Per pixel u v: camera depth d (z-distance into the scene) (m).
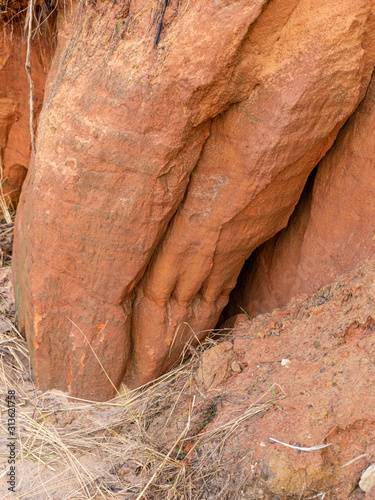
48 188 3.38
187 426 3.19
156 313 3.59
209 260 3.44
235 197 3.20
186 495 2.87
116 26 3.22
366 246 3.38
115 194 3.18
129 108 3.02
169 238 3.42
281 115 2.89
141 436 3.36
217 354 3.48
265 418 2.91
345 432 2.65
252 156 3.04
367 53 2.97
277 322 3.60
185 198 3.35
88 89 3.21
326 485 2.60
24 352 4.09
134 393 3.73
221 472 2.84
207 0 2.81
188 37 2.83
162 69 2.90
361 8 2.77
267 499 2.64
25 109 5.55
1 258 5.39
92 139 3.14
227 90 2.92
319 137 3.03
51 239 3.42
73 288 3.52
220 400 3.26
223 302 3.81
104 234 3.27
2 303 4.61
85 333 3.55
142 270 3.44
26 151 5.77
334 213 3.57
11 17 5.04
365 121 3.32
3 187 6.07
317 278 3.68
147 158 3.07
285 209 3.43
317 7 2.79
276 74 2.89
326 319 3.27
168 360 3.74
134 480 3.09
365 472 2.51
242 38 2.75
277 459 2.65
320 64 2.80
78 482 3.07
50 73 3.87
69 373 3.70
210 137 3.20
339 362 2.92
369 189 3.35
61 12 4.24
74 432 3.42
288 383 3.02
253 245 3.54
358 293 3.17
